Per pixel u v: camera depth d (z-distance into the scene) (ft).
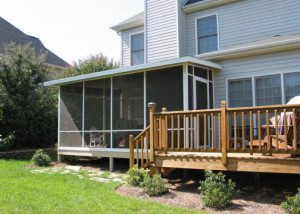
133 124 36.55
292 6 42.37
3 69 53.78
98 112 40.27
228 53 36.22
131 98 37.14
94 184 27.73
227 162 23.91
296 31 41.78
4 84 53.78
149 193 24.02
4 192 23.48
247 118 36.78
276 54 34.73
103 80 40.19
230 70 37.76
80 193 23.97
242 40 46.03
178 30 50.03
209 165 24.77
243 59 36.94
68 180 29.50
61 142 44.50
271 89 35.04
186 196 23.68
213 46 48.98
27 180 28.76
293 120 21.38
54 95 59.98
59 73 79.41
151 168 27.61
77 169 37.60
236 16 46.91
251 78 36.35
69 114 43.93
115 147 37.76
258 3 45.14
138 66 35.27
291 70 33.60
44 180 29.17
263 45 33.63
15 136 54.03
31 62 56.75
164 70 34.76
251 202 21.98
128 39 59.21
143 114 35.83
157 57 52.03
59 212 18.83
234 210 20.18
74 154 42.24
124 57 59.52
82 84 42.60
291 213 18.89
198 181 29.07
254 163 22.86
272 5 43.93
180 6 51.16
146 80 36.06
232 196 22.31
